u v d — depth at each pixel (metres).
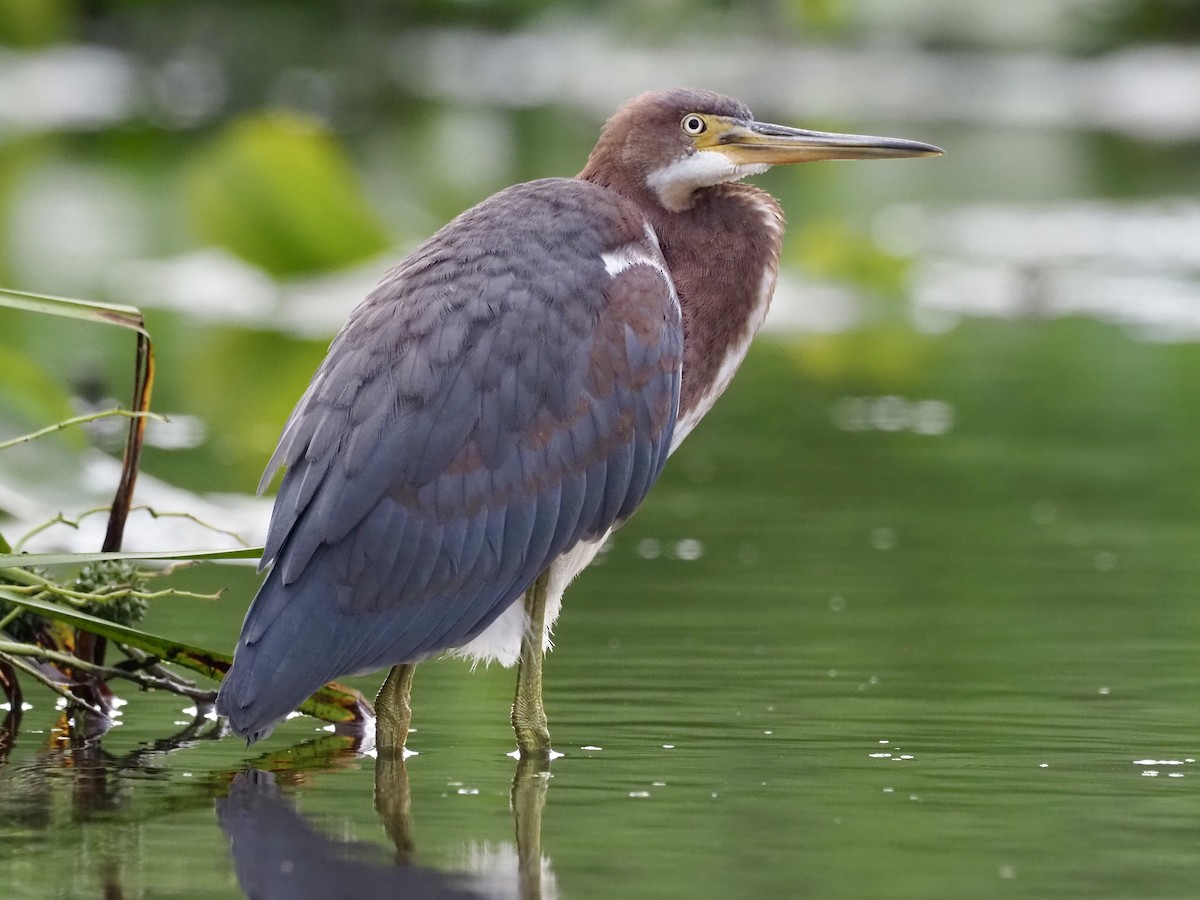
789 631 10.52
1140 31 49.16
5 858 6.91
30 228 30.09
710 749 8.41
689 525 13.52
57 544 12.11
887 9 48.88
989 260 28.02
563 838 7.17
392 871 6.77
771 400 18.53
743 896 6.50
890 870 6.78
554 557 8.89
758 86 47.06
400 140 40.00
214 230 25.42
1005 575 11.93
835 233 26.28
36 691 9.67
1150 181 36.84
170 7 55.78
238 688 8.20
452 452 8.58
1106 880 6.68
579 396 8.88
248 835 7.20
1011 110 46.19
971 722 8.77
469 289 8.84
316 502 8.45
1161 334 22.41
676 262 10.26
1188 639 10.29
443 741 8.77
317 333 22.22
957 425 17.23
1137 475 15.08
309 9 55.97
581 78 50.75
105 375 19.19
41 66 53.59
